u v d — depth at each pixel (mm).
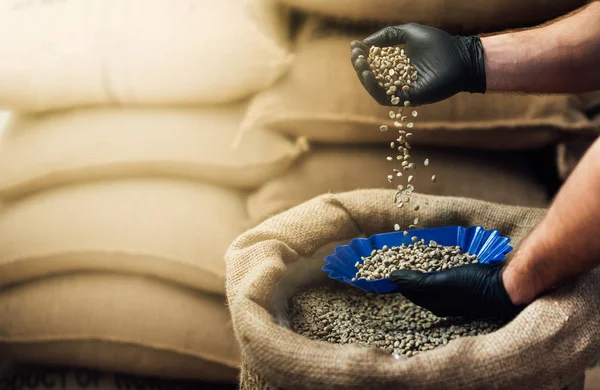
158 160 1779
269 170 1788
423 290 1424
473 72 1541
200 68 1733
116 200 1790
